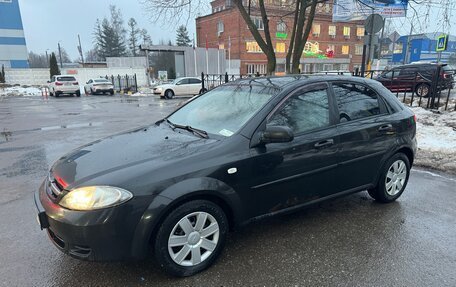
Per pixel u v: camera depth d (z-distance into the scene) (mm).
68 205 2496
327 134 3461
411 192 4625
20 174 5617
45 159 6598
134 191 2516
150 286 2678
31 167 6035
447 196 4480
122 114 13570
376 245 3266
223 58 39406
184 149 2922
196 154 2822
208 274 2830
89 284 2709
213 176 2787
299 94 3424
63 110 15594
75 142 8156
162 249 2654
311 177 3389
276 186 3172
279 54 45156
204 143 3014
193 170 2725
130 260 2586
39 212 2680
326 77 3734
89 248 2484
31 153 7086
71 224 2439
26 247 3281
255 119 3123
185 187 2652
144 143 3197
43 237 3475
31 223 3793
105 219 2441
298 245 3270
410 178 5188
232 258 3055
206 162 2793
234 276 2801
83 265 2965
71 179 2658
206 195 2816
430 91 11172
